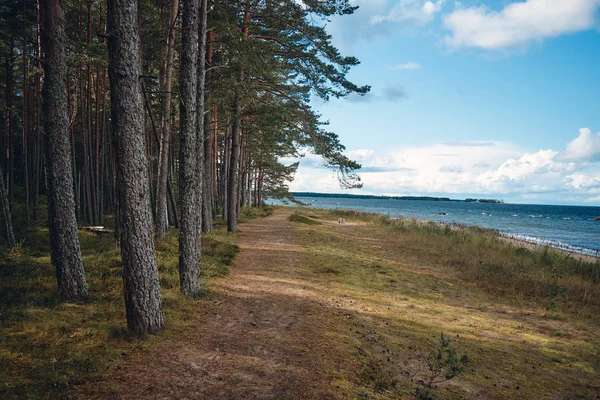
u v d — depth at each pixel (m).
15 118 29.09
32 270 8.93
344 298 8.77
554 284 11.54
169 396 3.88
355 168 16.20
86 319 5.85
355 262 13.78
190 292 7.73
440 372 4.94
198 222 8.91
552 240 33.75
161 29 15.20
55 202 6.88
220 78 15.27
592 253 24.77
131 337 5.26
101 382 4.03
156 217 13.38
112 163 24.62
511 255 16.95
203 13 8.94
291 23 14.54
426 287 10.79
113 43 5.26
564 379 5.41
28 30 17.95
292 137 17.69
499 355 6.14
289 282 9.82
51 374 3.99
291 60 15.96
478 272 13.13
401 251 17.64
